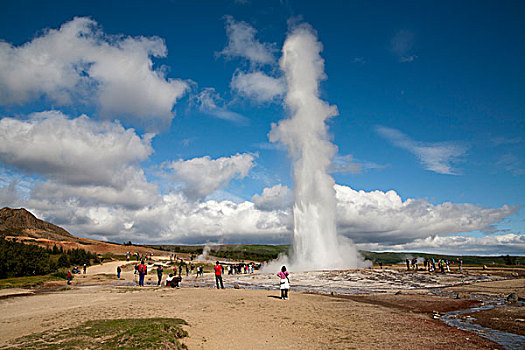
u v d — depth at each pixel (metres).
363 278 40.84
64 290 32.34
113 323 12.73
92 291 29.64
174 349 10.15
